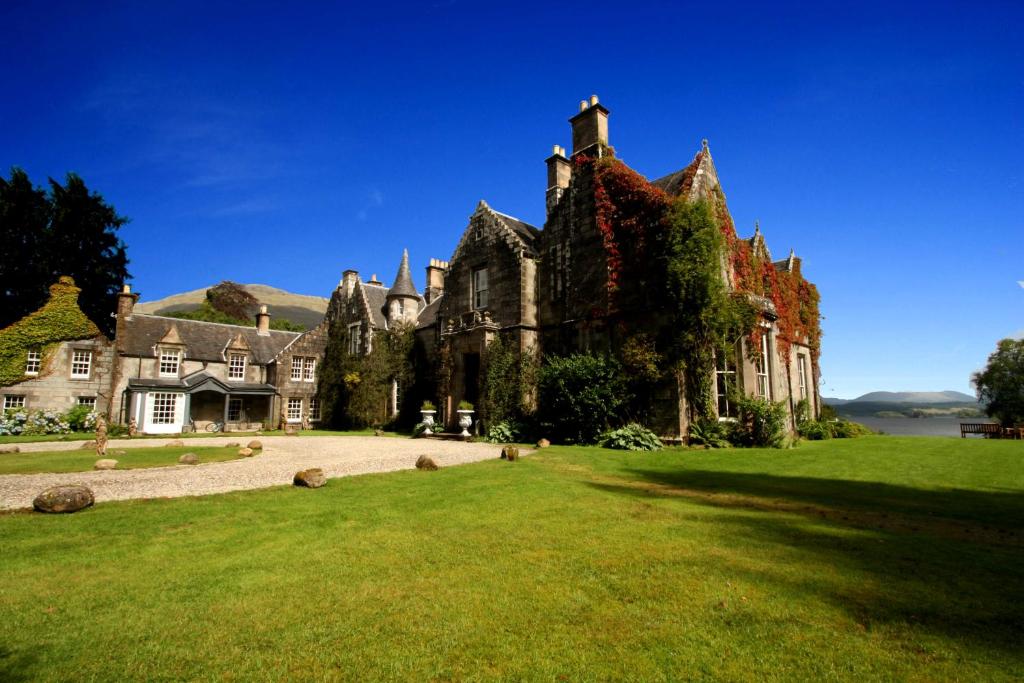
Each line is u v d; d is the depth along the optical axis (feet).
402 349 99.19
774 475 33.88
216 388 108.47
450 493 26.76
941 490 28.19
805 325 78.74
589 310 61.82
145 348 105.60
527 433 61.46
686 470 36.47
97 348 99.50
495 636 11.77
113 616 12.98
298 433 92.79
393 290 104.68
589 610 12.98
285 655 11.10
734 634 11.56
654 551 17.08
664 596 13.61
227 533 19.71
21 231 105.29
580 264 63.98
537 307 69.31
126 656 11.11
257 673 10.44
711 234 52.54
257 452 49.75
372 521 21.42
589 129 65.82
